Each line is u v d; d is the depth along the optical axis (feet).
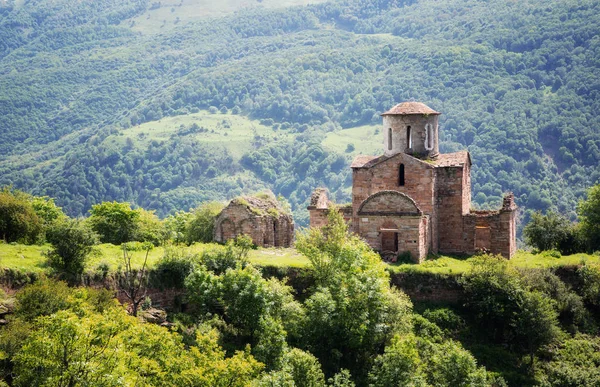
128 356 192.44
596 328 280.92
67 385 179.32
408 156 313.32
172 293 256.73
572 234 338.75
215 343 217.77
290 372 217.77
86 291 220.02
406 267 286.87
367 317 249.96
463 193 319.68
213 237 317.42
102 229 300.40
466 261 302.04
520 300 269.03
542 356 268.62
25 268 230.07
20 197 314.76
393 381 228.22
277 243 324.60
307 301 250.78
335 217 287.28
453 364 236.02
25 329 195.31
